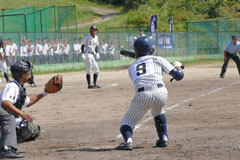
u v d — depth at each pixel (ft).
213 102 112.78
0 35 245.24
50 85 61.21
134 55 65.36
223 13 568.82
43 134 80.18
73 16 520.01
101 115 100.42
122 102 119.24
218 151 59.00
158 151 60.80
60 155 60.95
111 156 58.39
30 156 60.80
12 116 59.67
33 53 262.26
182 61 350.84
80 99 129.18
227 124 82.48
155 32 332.39
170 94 132.46
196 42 370.12
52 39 274.57
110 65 307.99
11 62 248.52
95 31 157.38
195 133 74.74
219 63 319.88
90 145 68.85
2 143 58.70
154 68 61.41
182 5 593.01
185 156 56.80
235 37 177.06
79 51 291.58
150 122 88.28
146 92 60.03
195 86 152.15
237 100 114.42
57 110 110.32
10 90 57.82
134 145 66.69
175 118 91.97
